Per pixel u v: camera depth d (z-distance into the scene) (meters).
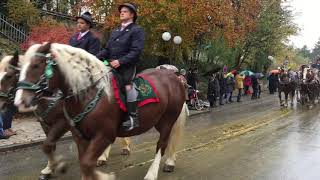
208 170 8.31
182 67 22.00
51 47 5.43
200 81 24.97
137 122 6.33
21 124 12.80
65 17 20.77
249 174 8.07
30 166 8.44
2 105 6.18
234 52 27.80
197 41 22.03
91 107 5.64
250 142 11.26
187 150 10.15
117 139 11.42
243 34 25.16
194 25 19.00
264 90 35.12
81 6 18.06
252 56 33.44
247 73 29.80
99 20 17.70
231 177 7.84
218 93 21.97
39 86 5.24
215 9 19.61
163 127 7.44
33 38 15.12
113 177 5.86
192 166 8.59
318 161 9.27
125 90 6.09
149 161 8.95
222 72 24.12
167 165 8.09
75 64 5.61
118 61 6.06
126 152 9.59
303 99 23.59
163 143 7.50
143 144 10.96
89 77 5.69
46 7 21.48
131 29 6.30
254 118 16.77
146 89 6.57
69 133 11.92
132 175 7.84
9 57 6.31
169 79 7.39
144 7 16.92
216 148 10.44
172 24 18.12
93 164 5.61
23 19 18.52
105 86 5.80
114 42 6.36
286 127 14.17
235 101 25.53
